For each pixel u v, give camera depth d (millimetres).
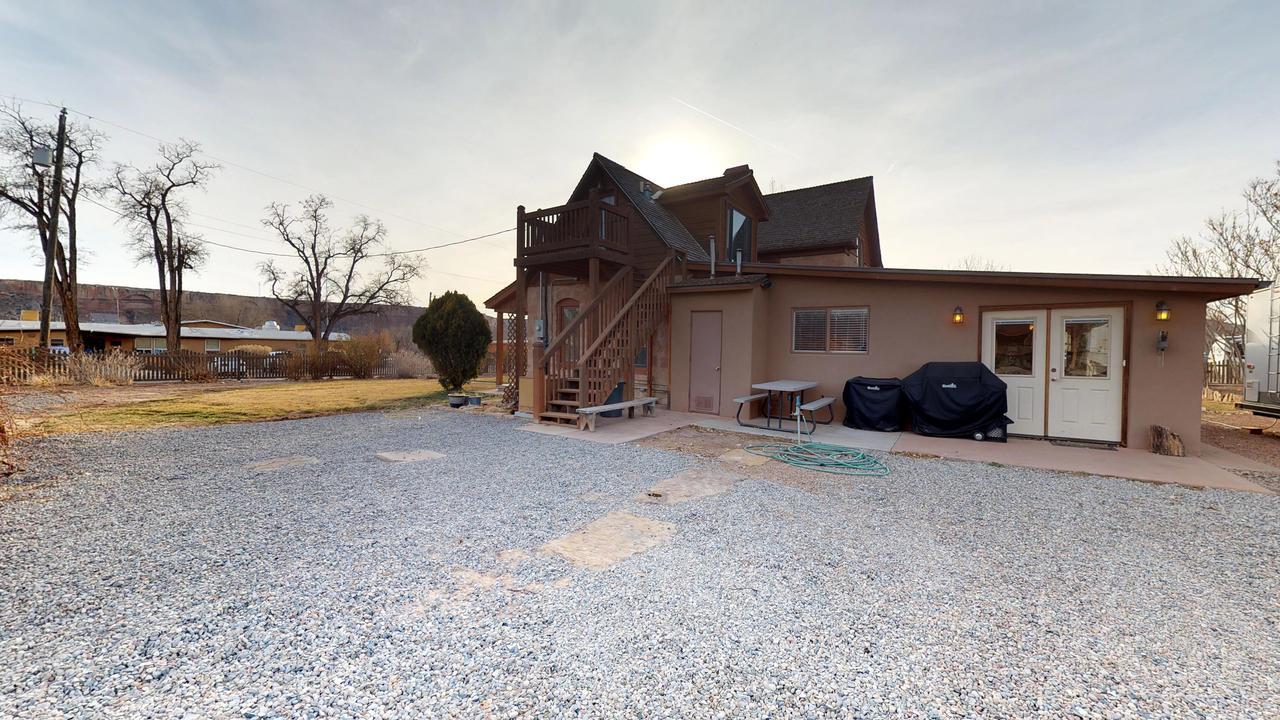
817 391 9281
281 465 5668
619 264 10203
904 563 3252
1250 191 14898
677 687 1979
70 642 2188
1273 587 2973
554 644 2266
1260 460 6488
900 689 1992
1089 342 7395
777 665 2143
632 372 9211
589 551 3369
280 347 35094
